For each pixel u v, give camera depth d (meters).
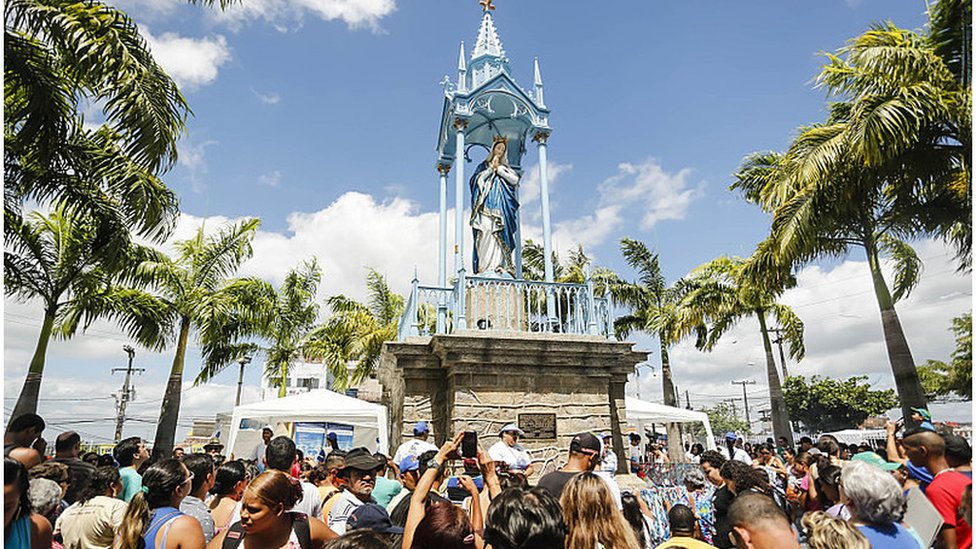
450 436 10.91
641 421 20.08
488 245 14.70
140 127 8.99
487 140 16.94
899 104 10.92
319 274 29.36
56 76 9.30
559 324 12.52
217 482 5.61
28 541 3.71
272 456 5.92
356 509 4.49
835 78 12.52
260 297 21.61
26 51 8.83
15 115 9.12
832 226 13.81
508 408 11.23
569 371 11.80
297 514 4.08
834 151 12.05
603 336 12.19
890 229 14.86
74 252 15.48
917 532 4.31
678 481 13.05
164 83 9.54
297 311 27.69
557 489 5.07
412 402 11.40
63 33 8.42
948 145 12.05
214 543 3.91
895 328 13.94
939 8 12.37
